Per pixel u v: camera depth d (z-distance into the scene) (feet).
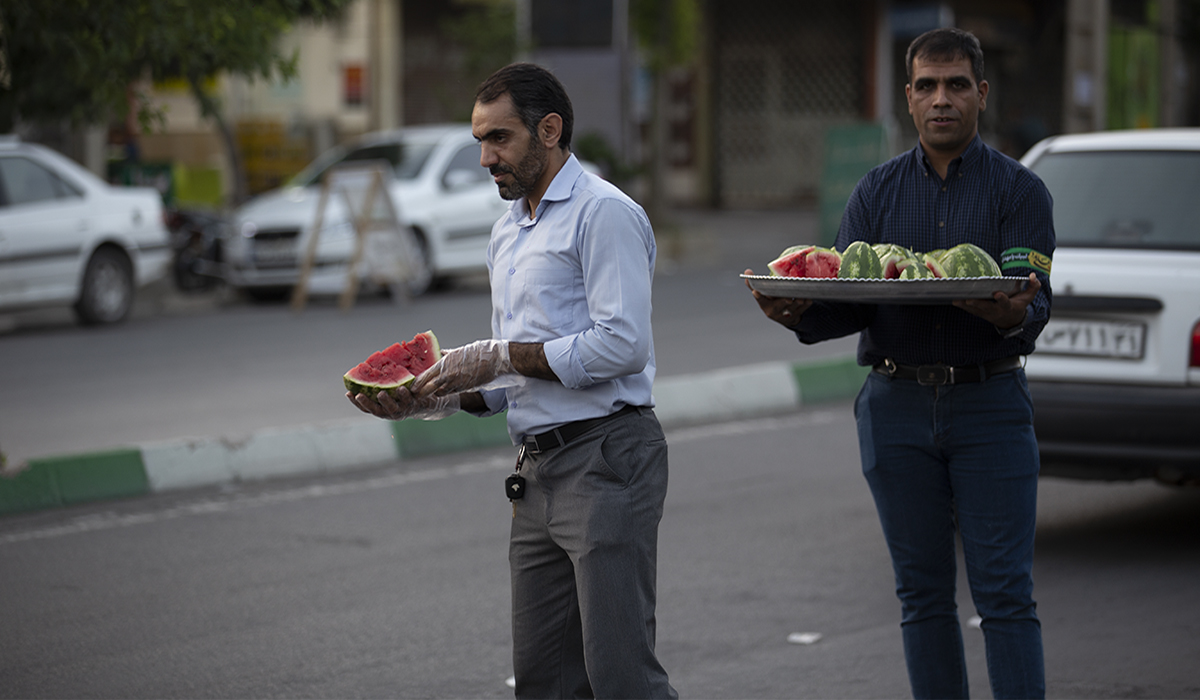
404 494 40.32
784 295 18.85
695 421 51.67
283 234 82.38
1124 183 34.94
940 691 20.21
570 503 17.47
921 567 20.16
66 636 27.84
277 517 37.60
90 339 69.26
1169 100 183.62
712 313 77.25
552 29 122.83
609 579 17.25
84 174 74.79
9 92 56.65
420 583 31.50
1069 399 31.94
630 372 17.03
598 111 123.65
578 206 17.22
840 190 105.81
